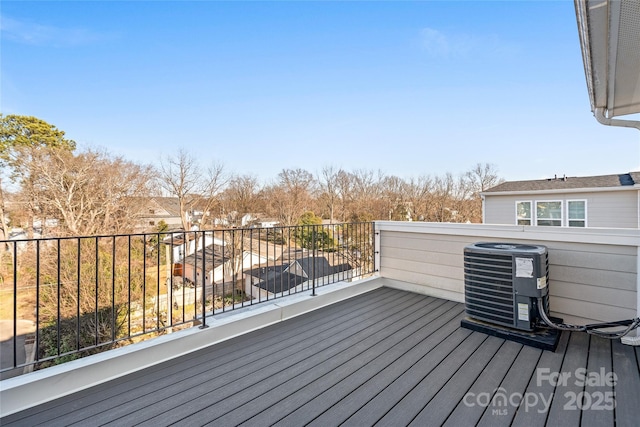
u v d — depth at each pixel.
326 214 24.44
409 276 3.58
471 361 1.90
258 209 21.62
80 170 14.06
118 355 1.78
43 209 13.51
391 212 23.20
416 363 1.89
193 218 18.84
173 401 1.52
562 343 2.13
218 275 12.70
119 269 8.59
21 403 1.45
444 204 22.12
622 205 8.77
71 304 7.71
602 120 3.04
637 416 1.36
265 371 1.82
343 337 2.32
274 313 2.64
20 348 8.22
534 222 10.19
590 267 2.34
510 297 2.23
